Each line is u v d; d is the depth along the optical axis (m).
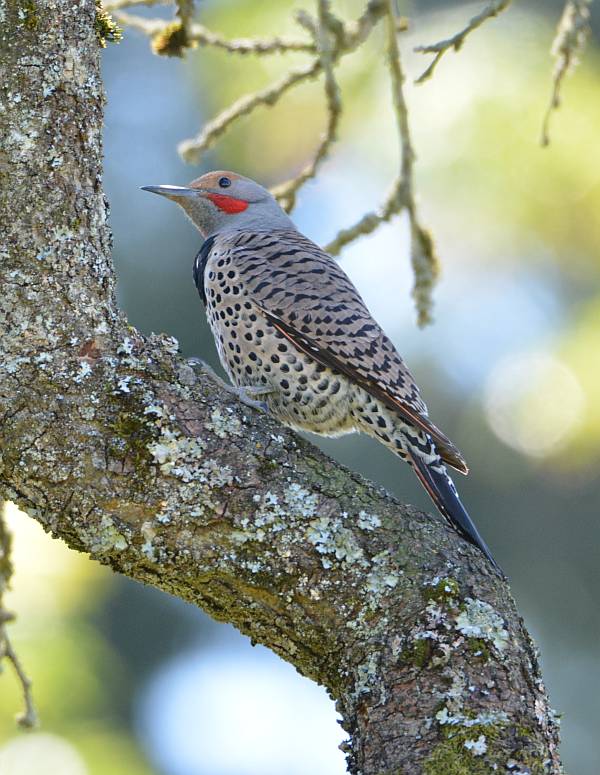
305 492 7.37
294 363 10.26
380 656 7.02
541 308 14.52
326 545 7.25
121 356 7.54
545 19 12.88
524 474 16.11
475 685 6.82
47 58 7.67
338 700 7.23
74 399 7.35
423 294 9.13
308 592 7.22
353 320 10.22
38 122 7.63
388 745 6.73
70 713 12.01
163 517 7.22
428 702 6.80
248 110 9.64
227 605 7.36
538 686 7.04
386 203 9.22
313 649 7.30
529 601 17.94
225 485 7.30
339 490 7.43
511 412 15.18
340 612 7.19
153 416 7.36
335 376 10.21
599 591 17.64
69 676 12.00
